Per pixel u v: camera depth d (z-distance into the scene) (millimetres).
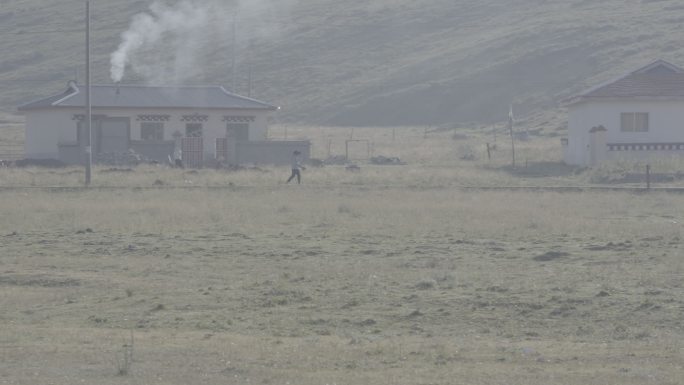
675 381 26828
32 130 147875
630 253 51188
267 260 50062
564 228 62094
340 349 30938
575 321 35500
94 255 51812
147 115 145500
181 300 39688
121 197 85062
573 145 137000
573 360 29531
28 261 49531
